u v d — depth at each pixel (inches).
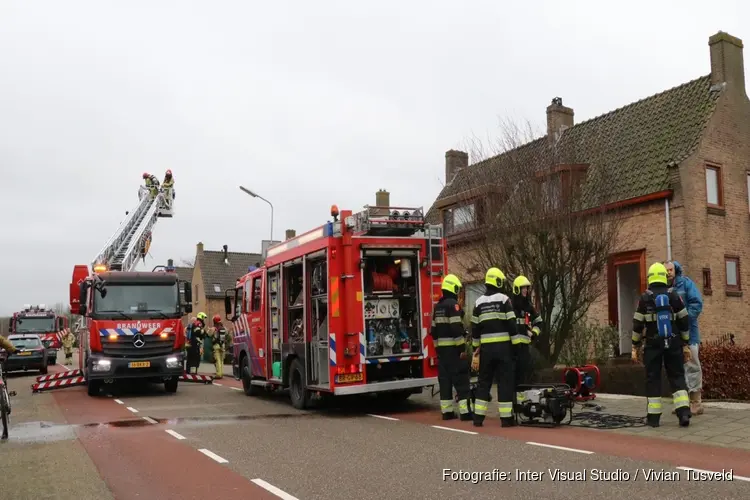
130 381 738.2
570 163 523.5
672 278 365.7
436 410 456.4
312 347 457.4
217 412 464.8
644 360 348.8
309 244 458.3
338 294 429.7
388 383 435.8
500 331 369.1
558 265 510.3
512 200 522.9
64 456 315.0
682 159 666.8
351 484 245.6
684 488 226.2
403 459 286.2
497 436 338.3
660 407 343.3
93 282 598.2
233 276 2053.4
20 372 1101.7
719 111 708.7
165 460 299.3
